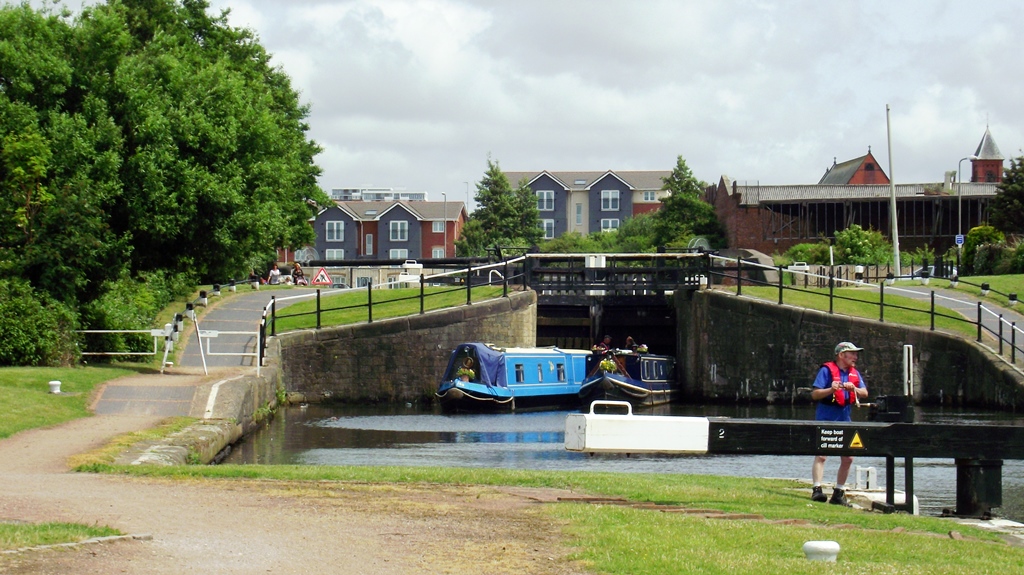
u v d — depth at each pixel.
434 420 38.25
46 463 17.94
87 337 34.97
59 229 33.16
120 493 14.30
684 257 48.66
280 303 50.38
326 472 17.34
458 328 44.94
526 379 44.31
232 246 37.41
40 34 35.62
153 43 40.56
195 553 10.50
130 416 25.16
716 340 45.50
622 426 15.19
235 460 25.70
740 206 90.44
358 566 10.30
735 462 26.89
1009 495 21.56
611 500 15.12
